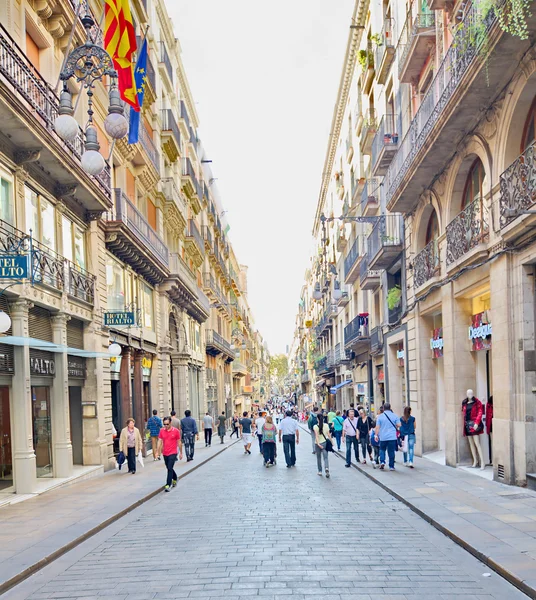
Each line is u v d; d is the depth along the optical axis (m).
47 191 13.96
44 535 8.16
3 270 10.03
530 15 8.62
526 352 10.60
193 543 7.72
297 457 21.06
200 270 43.47
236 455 22.70
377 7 23.83
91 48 10.78
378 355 26.25
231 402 58.72
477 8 9.78
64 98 10.18
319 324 51.06
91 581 6.25
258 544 7.51
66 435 14.27
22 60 12.27
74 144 14.83
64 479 13.70
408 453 15.19
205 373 41.06
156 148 27.75
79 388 16.62
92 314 16.64
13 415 12.13
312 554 6.95
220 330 52.94
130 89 14.94
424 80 16.88
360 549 7.14
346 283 33.97
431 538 7.65
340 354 39.59
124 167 22.12
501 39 9.44
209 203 46.91
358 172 31.25
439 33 15.01
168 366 27.00
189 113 40.09
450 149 13.74
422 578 5.95
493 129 11.58
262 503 10.75
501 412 11.37
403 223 19.72
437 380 17.78
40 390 13.80
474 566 6.32
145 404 24.25
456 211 14.60
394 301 21.20
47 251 13.81
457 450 14.45
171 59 33.31
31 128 11.52
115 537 8.37
